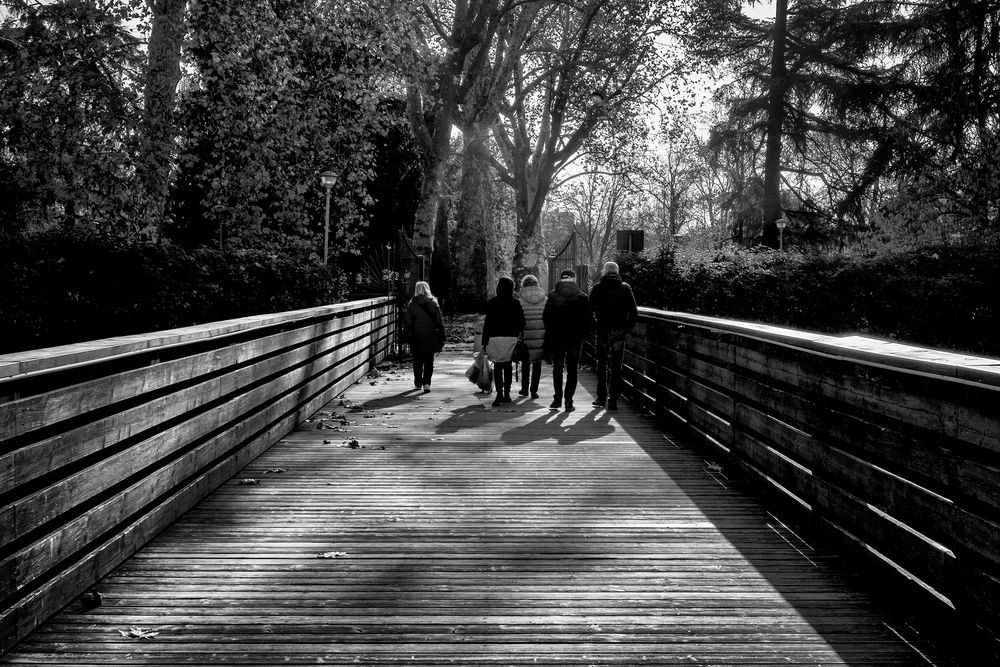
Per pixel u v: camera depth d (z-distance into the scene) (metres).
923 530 3.92
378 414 10.21
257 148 17.69
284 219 19.42
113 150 12.88
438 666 3.41
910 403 4.08
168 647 3.56
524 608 4.04
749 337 6.65
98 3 13.23
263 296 14.10
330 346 11.03
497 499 6.14
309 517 5.61
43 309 10.19
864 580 4.45
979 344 10.85
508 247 43.47
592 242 61.91
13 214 12.83
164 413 5.14
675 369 9.30
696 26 32.88
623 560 4.77
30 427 3.56
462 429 9.16
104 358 4.13
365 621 3.86
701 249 16.56
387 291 19.97
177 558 4.73
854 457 4.70
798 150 33.78
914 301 11.31
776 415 6.06
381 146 28.64
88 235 10.71
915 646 3.63
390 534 5.23
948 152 28.81
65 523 3.98
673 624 3.86
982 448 3.45
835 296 12.38
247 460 7.23
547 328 10.63
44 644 3.56
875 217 30.20
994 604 3.32
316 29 18.80
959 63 28.34
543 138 36.06
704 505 6.01
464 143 31.58
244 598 4.13
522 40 29.83
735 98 35.78
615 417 10.12
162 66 14.85
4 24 12.84
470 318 29.84
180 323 11.58
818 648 3.61
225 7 15.78
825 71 32.97
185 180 20.92
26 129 12.45
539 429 9.20
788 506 5.73
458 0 25.61
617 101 32.88
